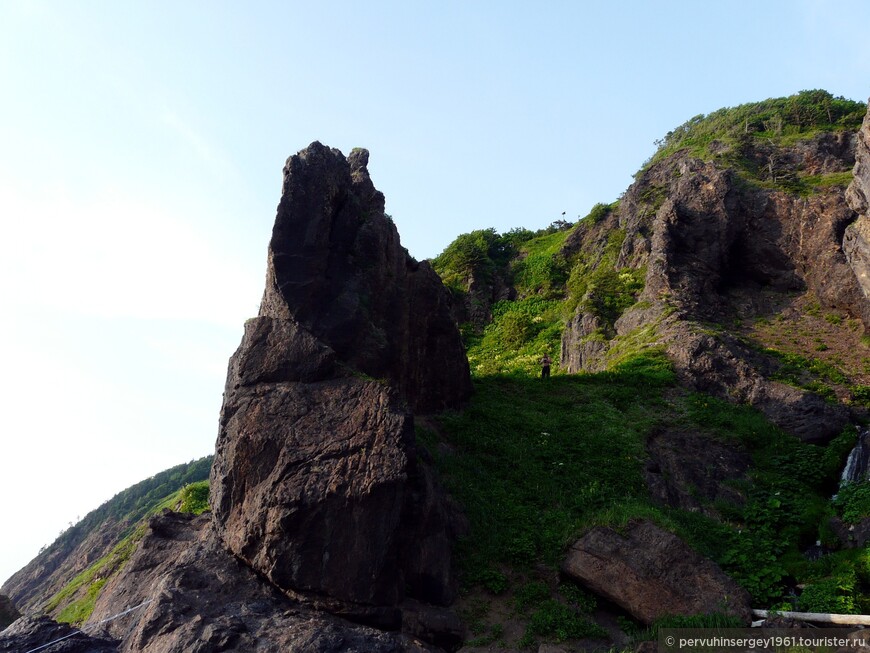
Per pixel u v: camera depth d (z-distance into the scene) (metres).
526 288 49.56
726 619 13.50
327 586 12.91
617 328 32.56
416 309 22.59
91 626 14.16
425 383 22.41
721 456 21.41
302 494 13.40
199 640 11.62
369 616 12.86
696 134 54.91
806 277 30.53
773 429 22.56
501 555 16.38
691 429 22.59
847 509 17.84
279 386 15.66
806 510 18.42
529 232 61.06
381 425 14.48
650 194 41.84
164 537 17.11
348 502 13.32
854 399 23.30
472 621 14.47
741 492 19.98
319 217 17.89
